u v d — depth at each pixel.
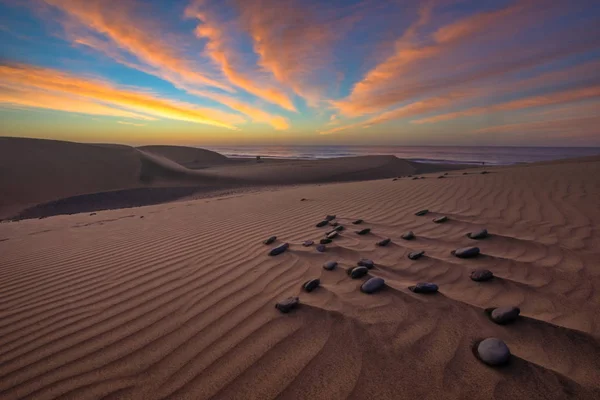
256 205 7.29
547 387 1.35
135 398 1.52
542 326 1.75
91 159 29.17
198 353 1.82
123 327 2.20
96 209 20.36
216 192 23.47
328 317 2.03
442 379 1.45
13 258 4.32
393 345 1.71
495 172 9.38
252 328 2.01
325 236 3.96
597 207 3.91
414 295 2.22
